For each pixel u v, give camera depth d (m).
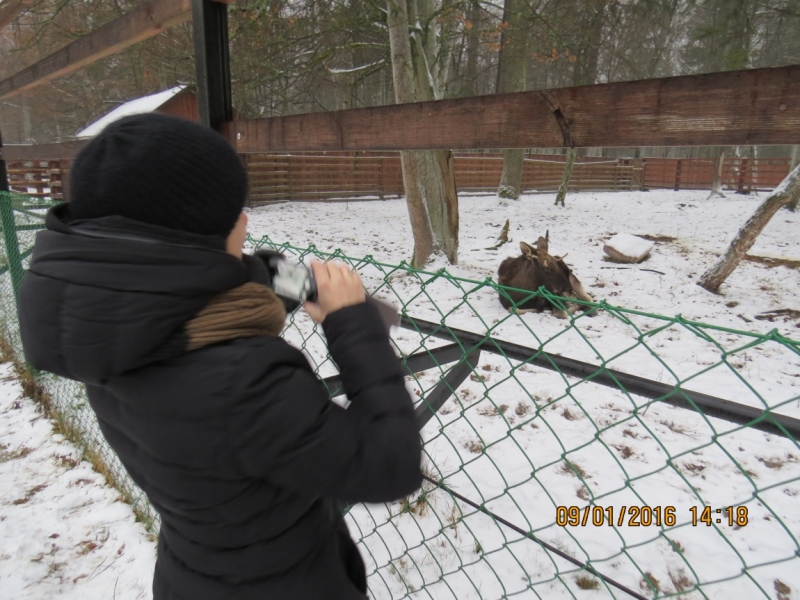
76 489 3.10
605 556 2.54
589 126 1.73
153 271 0.74
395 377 0.93
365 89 20.31
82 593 2.41
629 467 3.25
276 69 10.05
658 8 15.77
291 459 0.81
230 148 0.85
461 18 8.99
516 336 5.55
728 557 2.55
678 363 4.91
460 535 2.67
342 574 1.13
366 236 11.63
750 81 1.40
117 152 0.77
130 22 3.25
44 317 0.76
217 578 1.02
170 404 0.80
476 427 3.68
